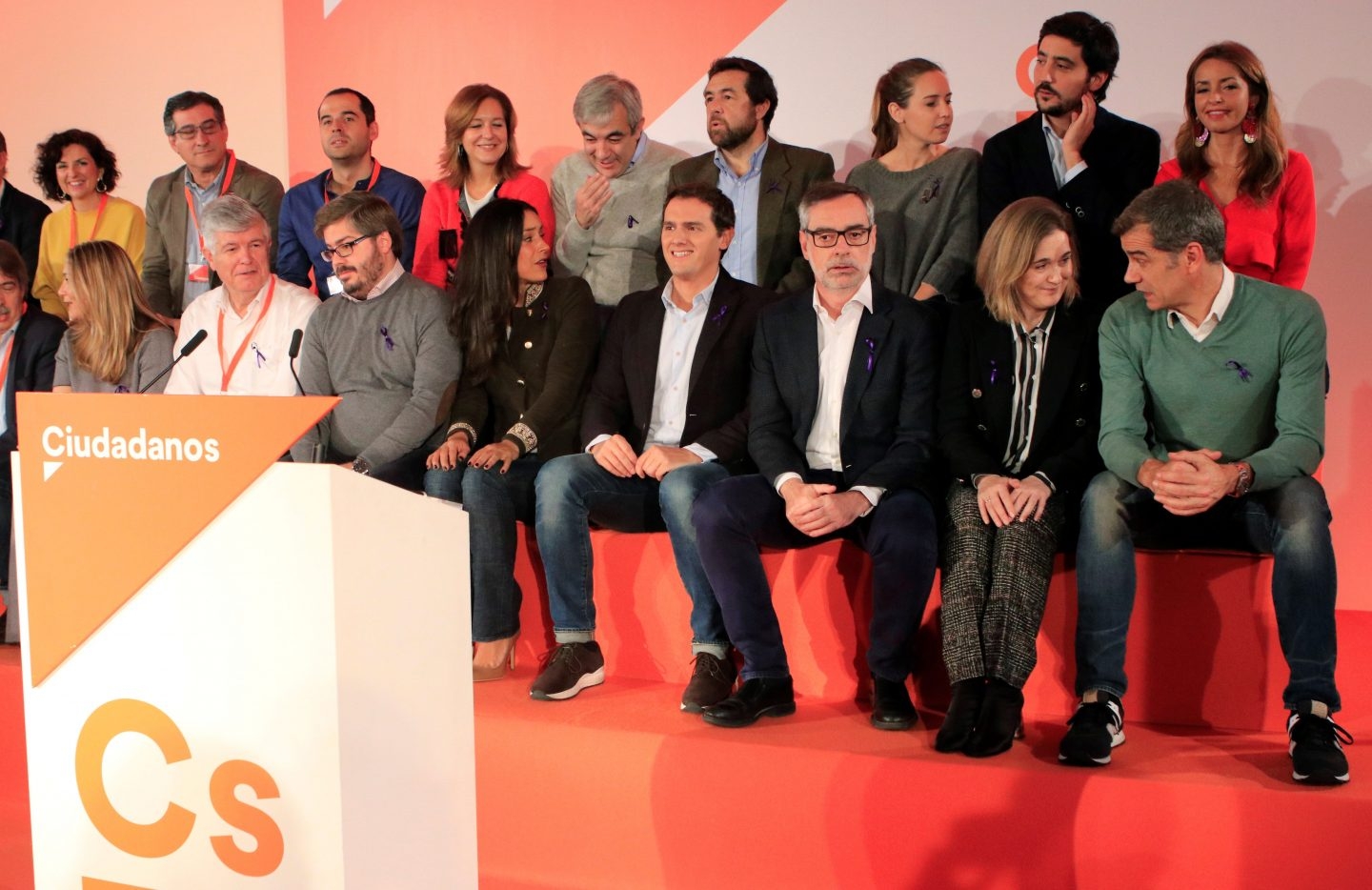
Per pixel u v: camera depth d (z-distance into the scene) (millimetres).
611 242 3510
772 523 2479
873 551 2354
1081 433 2467
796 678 2566
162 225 4082
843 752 2102
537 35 3840
